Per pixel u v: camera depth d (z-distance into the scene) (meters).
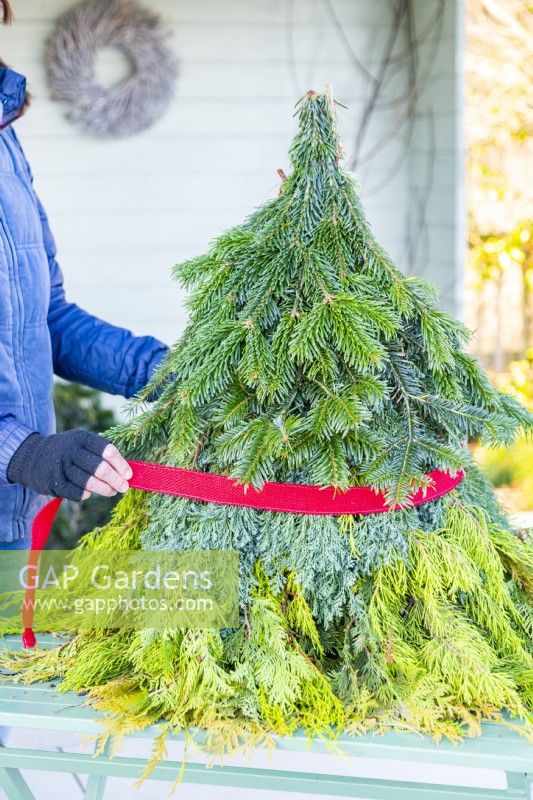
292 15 3.84
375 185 4.07
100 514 2.74
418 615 1.09
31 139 3.76
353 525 1.04
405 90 3.96
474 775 1.89
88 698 1.04
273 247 1.05
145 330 4.01
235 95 3.87
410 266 4.14
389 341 1.06
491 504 1.21
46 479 1.04
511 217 4.74
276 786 1.00
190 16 3.75
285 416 1.02
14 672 1.12
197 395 1.01
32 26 3.63
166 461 1.12
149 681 1.04
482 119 4.65
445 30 3.72
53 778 1.91
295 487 1.02
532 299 4.77
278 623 1.03
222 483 1.03
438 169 3.90
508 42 4.56
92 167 3.83
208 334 1.03
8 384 1.29
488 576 1.09
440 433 1.07
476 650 1.03
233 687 0.99
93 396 3.14
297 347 0.98
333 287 1.02
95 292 3.96
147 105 3.76
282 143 3.93
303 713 0.99
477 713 0.99
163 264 3.96
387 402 1.05
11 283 1.31
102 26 3.64
